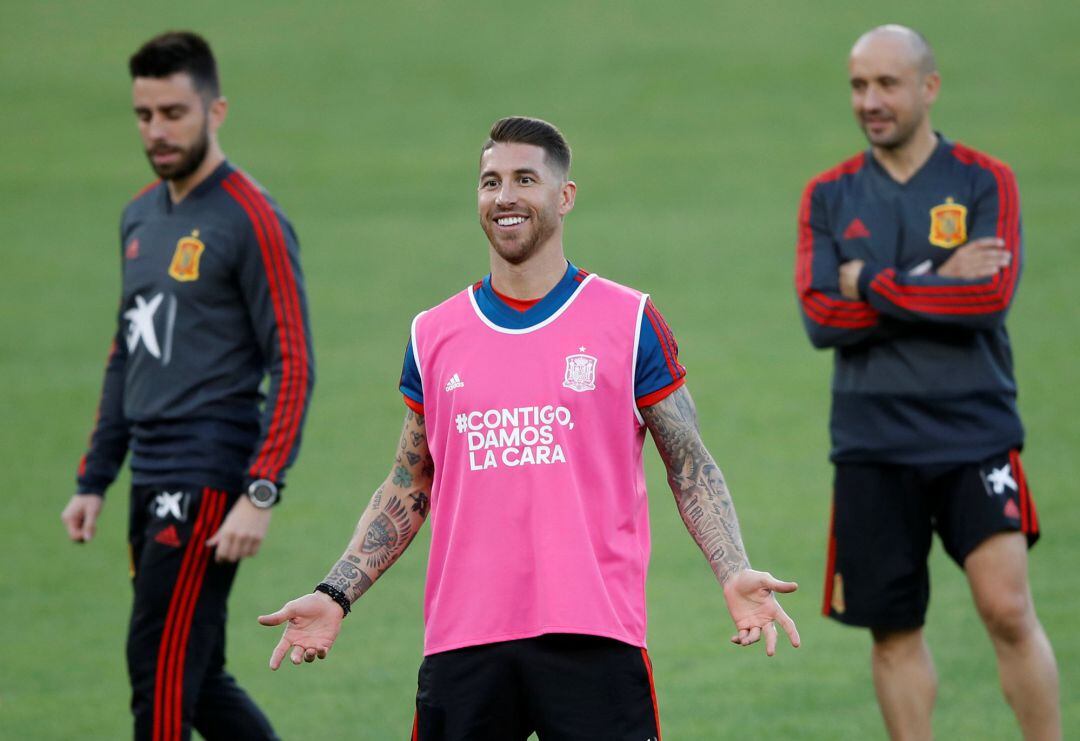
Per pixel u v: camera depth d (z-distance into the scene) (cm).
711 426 4303
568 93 8756
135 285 2095
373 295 5772
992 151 7362
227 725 2139
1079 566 3097
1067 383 4497
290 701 2533
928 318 2098
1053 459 3831
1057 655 2597
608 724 1489
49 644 2867
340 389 4712
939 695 2480
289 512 3653
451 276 5991
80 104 8800
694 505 1548
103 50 9769
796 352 5009
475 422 1518
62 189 7431
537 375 1515
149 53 2053
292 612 1542
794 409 4447
